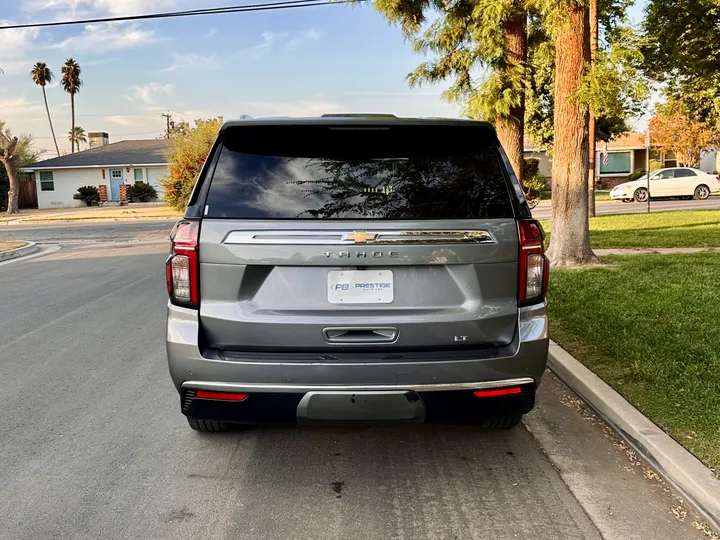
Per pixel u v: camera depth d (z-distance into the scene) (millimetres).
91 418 4367
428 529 2934
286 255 3043
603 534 2879
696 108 20500
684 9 15711
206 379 3078
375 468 3586
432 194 3160
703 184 27844
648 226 15719
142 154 44750
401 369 3025
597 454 3732
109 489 3348
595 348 5430
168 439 4004
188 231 3088
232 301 3084
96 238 19875
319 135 3268
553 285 8148
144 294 9195
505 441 3939
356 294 3074
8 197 38875
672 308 6590
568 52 9328
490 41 10719
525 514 3061
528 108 31641
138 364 5641
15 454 3795
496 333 3139
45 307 8367
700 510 3062
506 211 3164
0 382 5172
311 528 2951
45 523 3012
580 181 9703
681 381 4504
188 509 3135
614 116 9211
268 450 3838
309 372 3016
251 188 3158
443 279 3102
